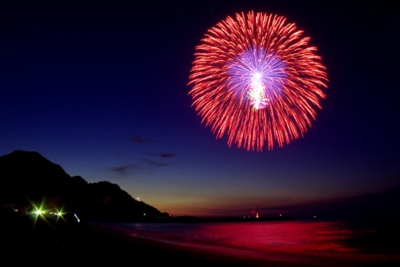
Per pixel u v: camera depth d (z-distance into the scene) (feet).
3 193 273.95
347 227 301.02
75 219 130.93
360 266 65.46
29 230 73.51
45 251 45.21
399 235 182.80
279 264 51.01
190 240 129.18
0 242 50.65
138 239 84.07
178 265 42.50
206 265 44.93
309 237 183.11
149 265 40.19
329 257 79.87
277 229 323.57
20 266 34.45
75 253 45.27
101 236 80.07
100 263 38.99
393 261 74.38
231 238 174.09
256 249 97.76
